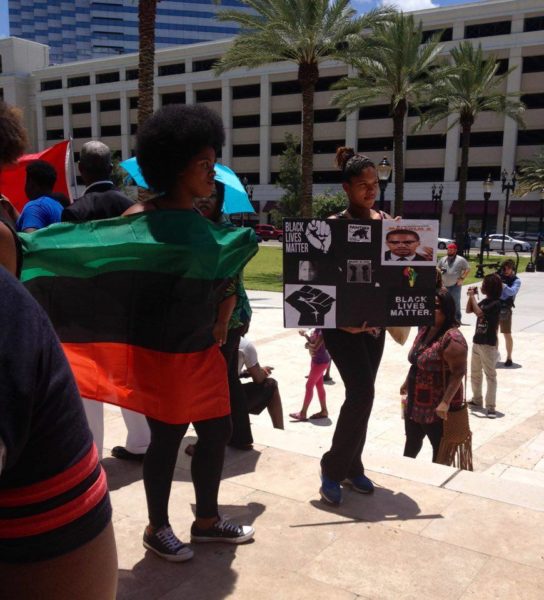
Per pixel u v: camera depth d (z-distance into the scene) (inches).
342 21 893.8
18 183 184.4
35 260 97.8
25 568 44.2
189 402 96.8
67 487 44.8
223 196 133.6
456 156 2021.4
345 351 116.8
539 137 1927.9
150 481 101.0
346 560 102.3
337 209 1736.0
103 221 95.8
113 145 2591.0
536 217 1956.2
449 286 475.8
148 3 644.1
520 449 249.1
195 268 92.5
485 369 291.3
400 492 127.3
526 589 94.3
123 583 95.7
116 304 97.6
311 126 909.2
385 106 2116.1
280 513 118.3
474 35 1943.9
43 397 42.2
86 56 5748.0
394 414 292.8
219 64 969.5
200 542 106.6
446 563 101.2
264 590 94.4
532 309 603.2
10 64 2723.9
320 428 272.8
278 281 845.8
